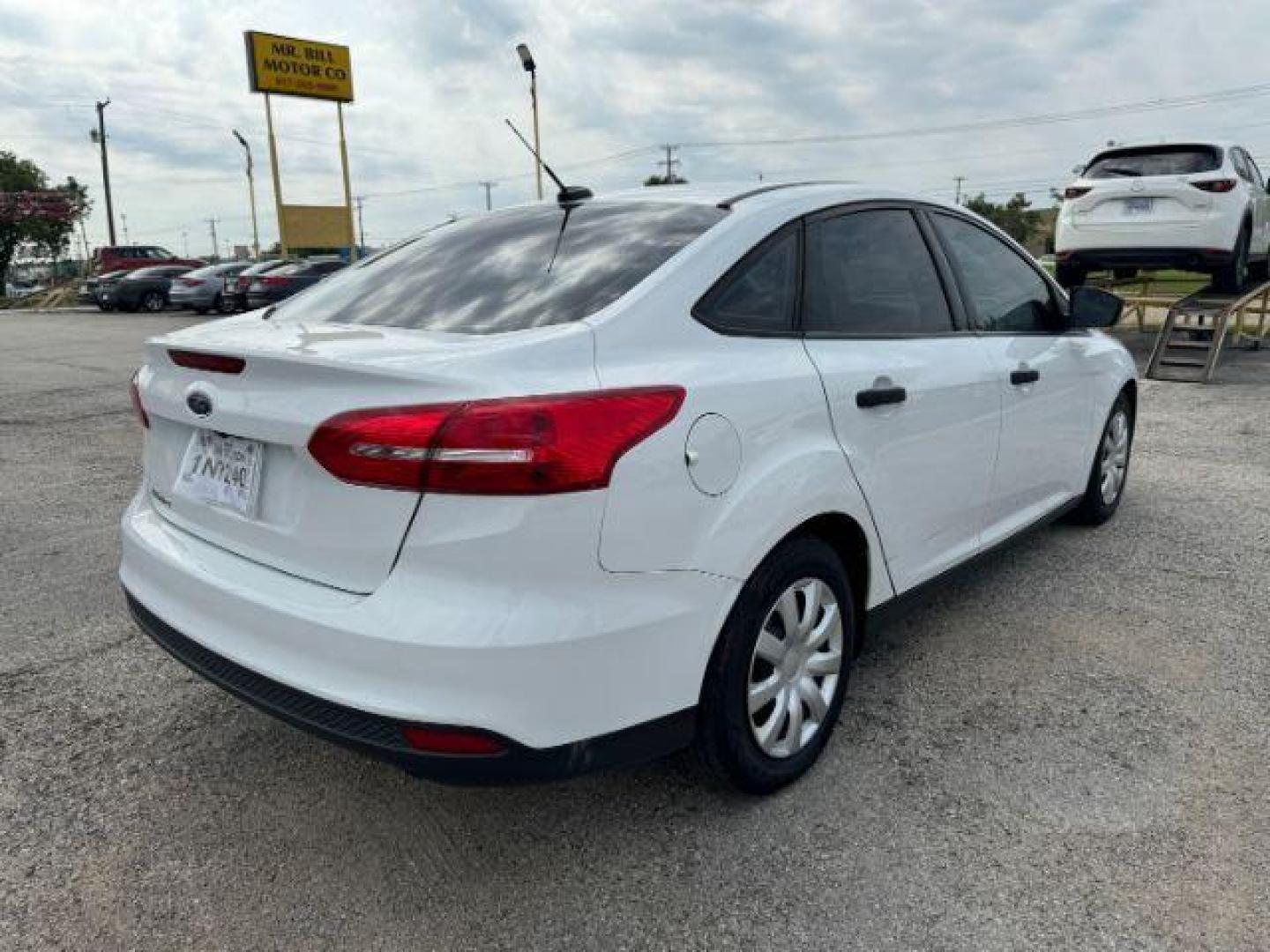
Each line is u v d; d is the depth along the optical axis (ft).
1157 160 33.30
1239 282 34.58
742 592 7.85
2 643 12.09
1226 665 11.05
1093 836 8.01
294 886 7.63
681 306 7.90
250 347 7.32
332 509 6.86
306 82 100.78
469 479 6.34
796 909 7.27
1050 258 39.47
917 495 10.03
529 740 6.62
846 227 9.83
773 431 8.00
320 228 103.76
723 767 8.12
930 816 8.34
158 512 8.93
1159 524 16.26
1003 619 12.43
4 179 188.34
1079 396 13.91
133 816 8.52
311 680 6.86
